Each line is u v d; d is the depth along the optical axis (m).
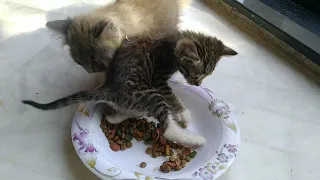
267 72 0.49
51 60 0.48
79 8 0.58
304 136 0.40
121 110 0.37
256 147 0.38
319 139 0.40
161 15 0.47
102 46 0.39
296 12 0.57
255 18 0.56
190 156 0.35
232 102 0.44
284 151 0.38
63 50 0.49
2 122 0.38
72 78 0.46
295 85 0.48
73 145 0.34
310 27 0.54
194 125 0.39
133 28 0.42
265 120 0.42
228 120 0.37
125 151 0.35
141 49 0.38
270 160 0.37
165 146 0.36
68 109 0.41
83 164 0.35
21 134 0.37
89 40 0.39
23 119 0.39
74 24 0.41
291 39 0.52
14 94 0.42
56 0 0.60
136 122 0.38
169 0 0.49
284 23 0.54
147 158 0.35
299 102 0.45
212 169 0.32
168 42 0.38
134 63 0.37
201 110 0.39
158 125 0.38
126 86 0.36
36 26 0.54
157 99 0.37
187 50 0.35
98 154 0.32
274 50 0.54
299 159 0.37
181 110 0.39
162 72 0.39
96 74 0.46
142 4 0.46
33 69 0.46
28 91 0.43
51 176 0.33
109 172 0.31
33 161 0.35
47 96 0.42
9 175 0.33
